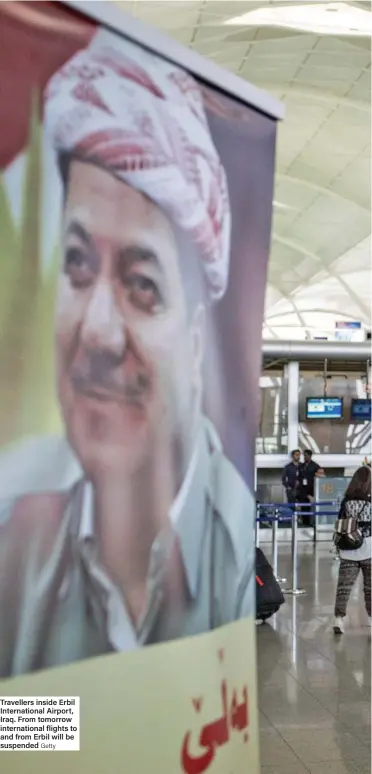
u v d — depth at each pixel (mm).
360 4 10680
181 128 2273
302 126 15719
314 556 12016
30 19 1912
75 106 1995
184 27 11180
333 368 18828
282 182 19406
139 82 2160
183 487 2213
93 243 2021
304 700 4816
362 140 15805
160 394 2160
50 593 1878
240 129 2475
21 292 1856
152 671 2092
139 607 2072
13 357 1830
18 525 1825
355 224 20969
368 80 13156
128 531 2059
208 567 2287
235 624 2385
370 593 6836
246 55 12617
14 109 1865
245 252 2469
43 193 1915
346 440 18406
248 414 2461
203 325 2305
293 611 7602
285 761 3830
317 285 26547
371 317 26312
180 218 2252
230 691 2342
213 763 2232
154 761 2064
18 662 1823
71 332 1955
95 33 2057
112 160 2080
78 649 1930
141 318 2131
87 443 1976
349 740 4133
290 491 14867
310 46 12289
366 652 6016
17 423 1831
